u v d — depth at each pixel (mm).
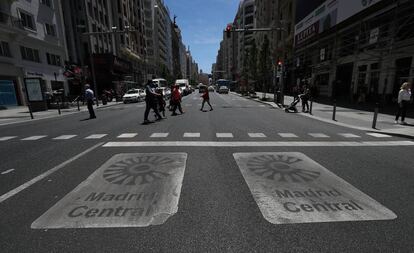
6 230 2900
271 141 7449
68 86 31938
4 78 21625
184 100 30219
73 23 35844
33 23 25312
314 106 18828
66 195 3799
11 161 5738
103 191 3924
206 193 3828
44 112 18797
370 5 15211
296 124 10797
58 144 7445
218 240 2668
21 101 23391
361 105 18250
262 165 5172
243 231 2830
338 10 19172
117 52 50719
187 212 3258
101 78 37812
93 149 6656
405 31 15742
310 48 30547
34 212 3305
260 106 21016
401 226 2918
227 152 6207
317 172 4738
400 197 3684
